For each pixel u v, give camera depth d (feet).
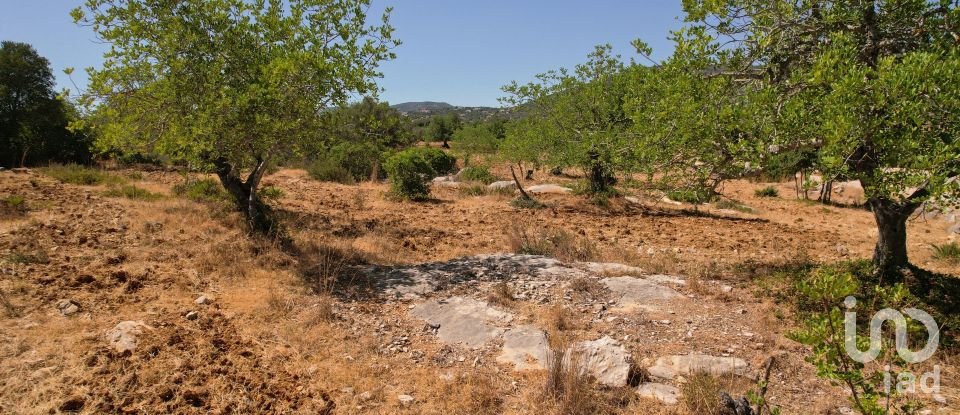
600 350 14.80
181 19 24.89
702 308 19.53
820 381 14.25
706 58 20.13
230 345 15.25
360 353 15.80
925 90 14.30
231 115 23.80
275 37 26.13
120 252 22.88
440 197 56.65
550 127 52.65
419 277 23.08
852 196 70.85
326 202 47.44
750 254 31.24
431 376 14.52
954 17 16.84
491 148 106.63
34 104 65.77
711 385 13.12
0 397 11.26
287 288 20.74
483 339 16.81
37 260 20.45
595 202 52.08
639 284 21.59
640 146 22.84
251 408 12.15
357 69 25.91
